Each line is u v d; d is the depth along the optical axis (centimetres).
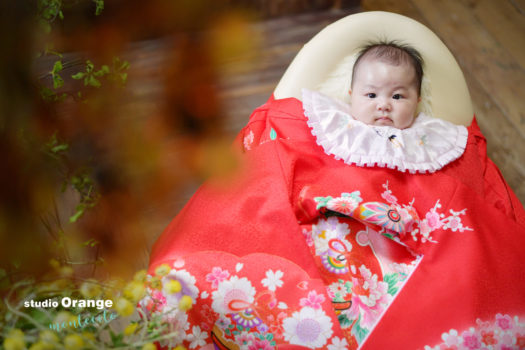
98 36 38
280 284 115
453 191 129
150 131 42
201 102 39
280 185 128
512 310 112
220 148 41
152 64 42
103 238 61
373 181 128
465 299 111
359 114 138
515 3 232
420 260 120
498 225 127
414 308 112
